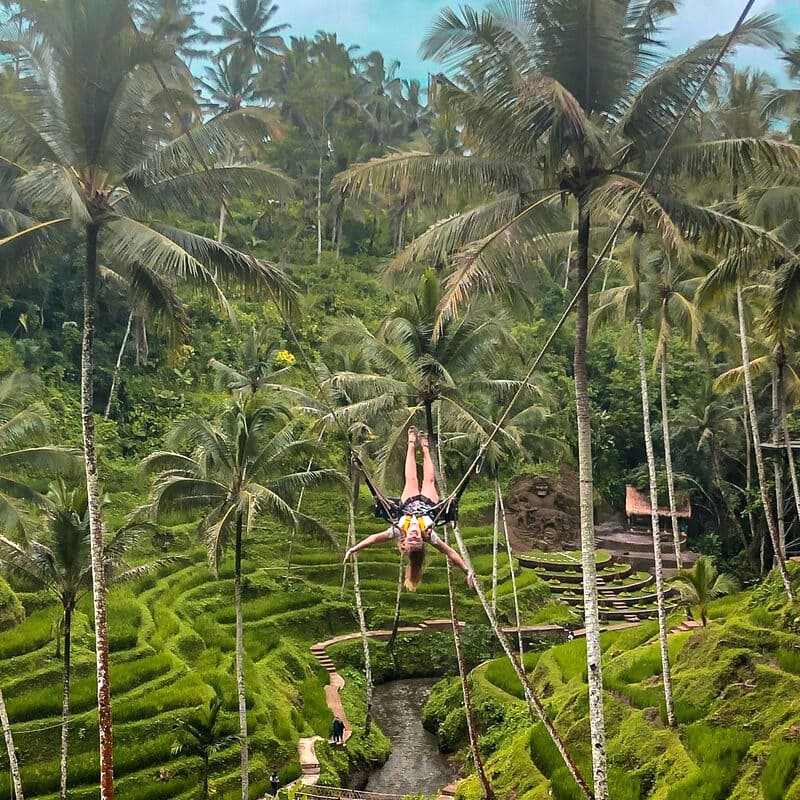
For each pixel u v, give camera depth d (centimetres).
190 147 1803
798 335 3341
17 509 2577
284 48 6988
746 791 1734
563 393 6012
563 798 2022
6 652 2825
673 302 2780
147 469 2698
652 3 1528
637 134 1568
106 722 1805
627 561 5278
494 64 1527
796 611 2316
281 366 5825
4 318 5294
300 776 2736
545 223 1647
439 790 2811
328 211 7788
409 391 2575
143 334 5697
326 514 5159
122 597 3709
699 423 5256
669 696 2159
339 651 4041
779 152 1469
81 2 1592
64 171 1583
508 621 4431
